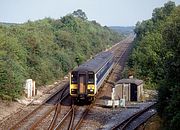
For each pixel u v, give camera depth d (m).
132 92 75.12
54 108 65.38
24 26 132.12
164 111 43.66
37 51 97.38
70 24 177.38
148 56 98.25
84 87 69.38
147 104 69.56
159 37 103.88
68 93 82.00
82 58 141.38
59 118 58.22
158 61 93.50
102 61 91.12
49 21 177.75
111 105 67.56
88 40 184.38
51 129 50.50
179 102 39.56
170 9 157.50
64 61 116.19
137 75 96.56
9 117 57.53
